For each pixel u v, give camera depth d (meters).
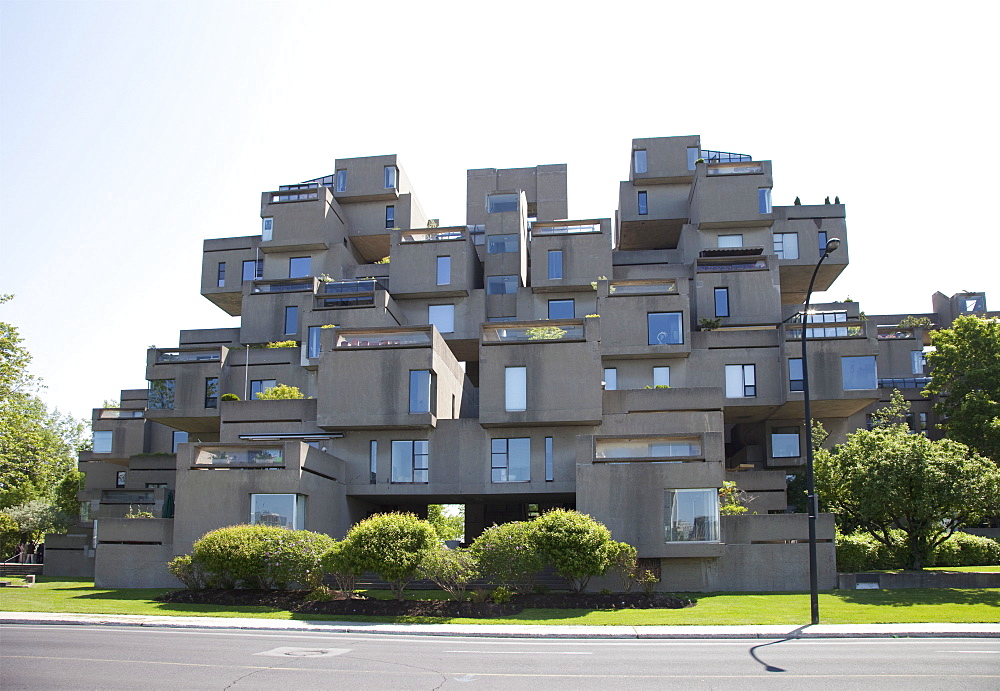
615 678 14.48
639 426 36.72
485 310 51.12
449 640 19.98
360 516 39.06
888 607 25.70
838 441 47.22
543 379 36.31
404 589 31.02
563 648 18.53
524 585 28.22
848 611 25.14
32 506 55.78
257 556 28.23
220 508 32.22
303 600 26.95
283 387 43.44
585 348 36.41
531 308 50.91
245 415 39.00
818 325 43.91
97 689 13.14
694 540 30.61
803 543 31.08
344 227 59.28
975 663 16.11
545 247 51.03
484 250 55.25
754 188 52.47
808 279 56.34
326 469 35.09
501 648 18.42
